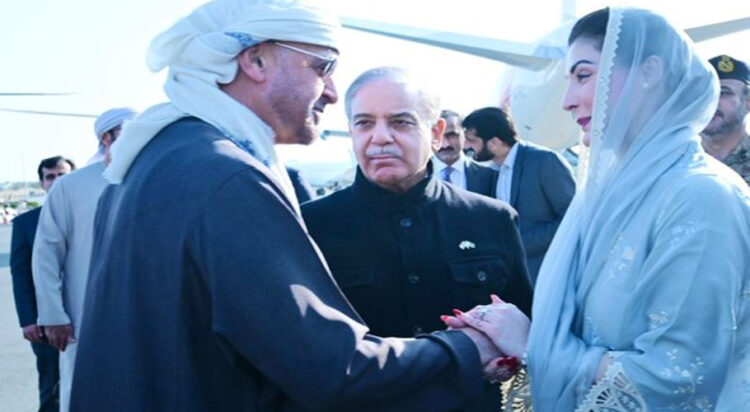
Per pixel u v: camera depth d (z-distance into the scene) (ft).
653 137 5.09
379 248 6.43
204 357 4.33
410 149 6.21
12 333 23.30
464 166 14.33
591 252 5.16
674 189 4.74
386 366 4.45
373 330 6.41
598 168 5.21
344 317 4.43
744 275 4.62
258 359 4.19
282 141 5.39
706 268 4.48
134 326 4.33
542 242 12.95
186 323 4.28
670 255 4.57
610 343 4.87
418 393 4.74
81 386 4.53
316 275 4.47
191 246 4.25
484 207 6.84
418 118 6.23
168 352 4.26
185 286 4.27
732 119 9.40
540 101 41.19
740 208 4.65
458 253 6.52
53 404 13.64
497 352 5.33
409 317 6.37
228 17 4.98
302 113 5.16
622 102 5.08
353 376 4.27
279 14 4.89
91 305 4.68
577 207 5.51
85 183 12.06
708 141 9.66
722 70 9.40
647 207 4.89
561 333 5.07
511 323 5.35
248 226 4.26
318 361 4.17
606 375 4.65
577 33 5.44
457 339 4.97
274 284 4.18
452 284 6.43
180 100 4.95
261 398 4.55
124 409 4.26
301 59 5.04
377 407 4.57
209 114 4.87
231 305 4.16
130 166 4.87
